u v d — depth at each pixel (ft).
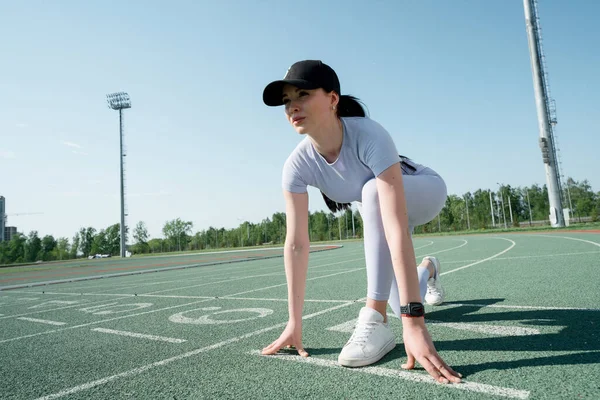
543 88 91.45
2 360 7.54
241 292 16.47
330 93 6.02
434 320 8.71
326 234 271.90
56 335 9.79
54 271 65.36
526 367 5.34
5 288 28.73
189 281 24.70
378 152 5.99
